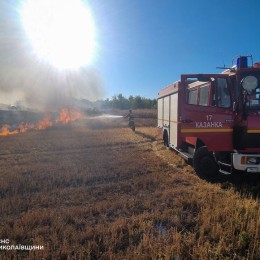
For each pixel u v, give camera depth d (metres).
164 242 4.56
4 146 17.09
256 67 7.58
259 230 4.79
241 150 7.38
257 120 7.28
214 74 8.00
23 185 8.19
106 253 4.32
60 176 9.05
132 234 4.88
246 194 6.80
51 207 6.41
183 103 8.30
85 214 5.87
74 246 4.51
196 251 4.25
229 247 4.41
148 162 11.03
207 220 5.18
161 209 6.09
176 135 10.65
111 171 9.68
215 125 7.96
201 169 8.48
